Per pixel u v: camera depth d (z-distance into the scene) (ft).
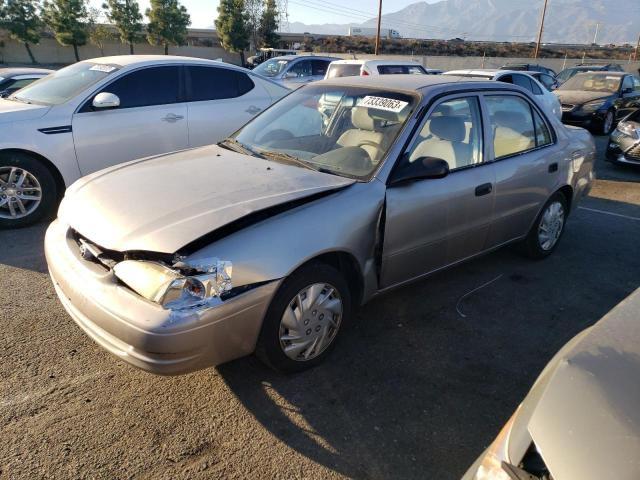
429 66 114.11
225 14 153.69
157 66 18.54
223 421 8.06
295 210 8.56
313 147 11.03
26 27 128.26
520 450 4.03
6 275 12.76
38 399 8.33
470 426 8.20
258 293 7.72
